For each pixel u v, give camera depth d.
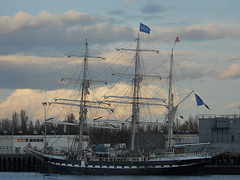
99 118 177.75
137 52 176.75
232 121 188.75
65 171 167.50
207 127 193.88
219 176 162.88
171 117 170.62
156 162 162.12
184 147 167.38
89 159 166.75
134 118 174.12
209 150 171.88
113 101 177.62
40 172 181.50
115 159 165.38
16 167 191.62
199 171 163.00
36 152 176.62
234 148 186.12
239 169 170.00
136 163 162.88
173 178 155.25
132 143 170.75
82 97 177.00
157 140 169.50
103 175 163.88
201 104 169.12
